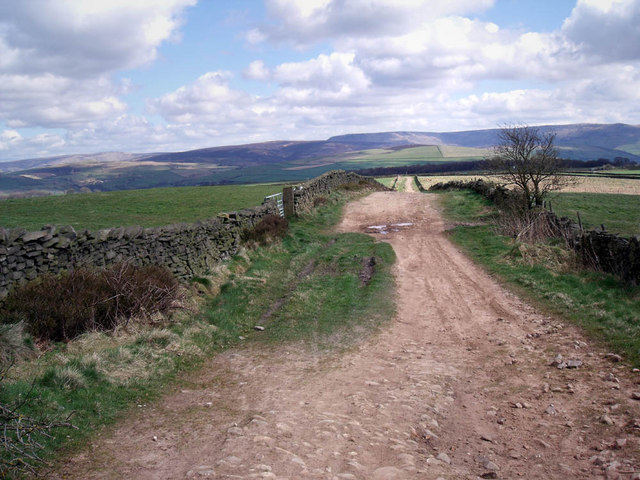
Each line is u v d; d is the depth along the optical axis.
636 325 8.80
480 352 9.02
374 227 24.62
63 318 8.15
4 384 5.92
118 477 4.57
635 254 11.41
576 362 7.68
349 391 7.27
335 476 4.64
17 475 4.43
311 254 18.66
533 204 22.48
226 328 10.62
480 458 5.17
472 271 15.75
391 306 12.37
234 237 17.12
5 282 7.87
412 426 6.02
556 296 11.70
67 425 5.34
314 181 30.00
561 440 5.45
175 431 5.77
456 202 30.80
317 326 10.84
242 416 6.30
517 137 21.52
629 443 5.12
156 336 9.01
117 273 9.93
